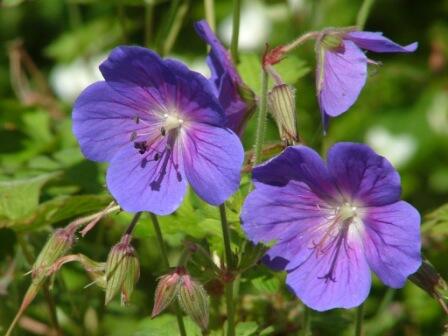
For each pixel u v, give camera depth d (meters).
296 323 0.44
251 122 0.60
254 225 0.36
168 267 0.38
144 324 0.44
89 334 0.50
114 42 0.67
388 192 0.36
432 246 0.46
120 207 0.37
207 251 0.40
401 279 0.36
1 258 0.49
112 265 0.36
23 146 0.53
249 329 0.41
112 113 0.37
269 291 0.41
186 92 0.36
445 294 0.36
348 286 0.36
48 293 0.45
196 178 0.36
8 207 0.45
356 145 0.35
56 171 0.48
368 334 0.48
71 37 0.67
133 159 0.37
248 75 0.46
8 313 0.47
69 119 0.54
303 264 0.37
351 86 0.37
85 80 0.67
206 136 0.36
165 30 0.51
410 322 0.51
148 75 0.36
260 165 0.36
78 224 0.38
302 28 0.63
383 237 0.36
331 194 0.36
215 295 0.42
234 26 0.46
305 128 0.63
